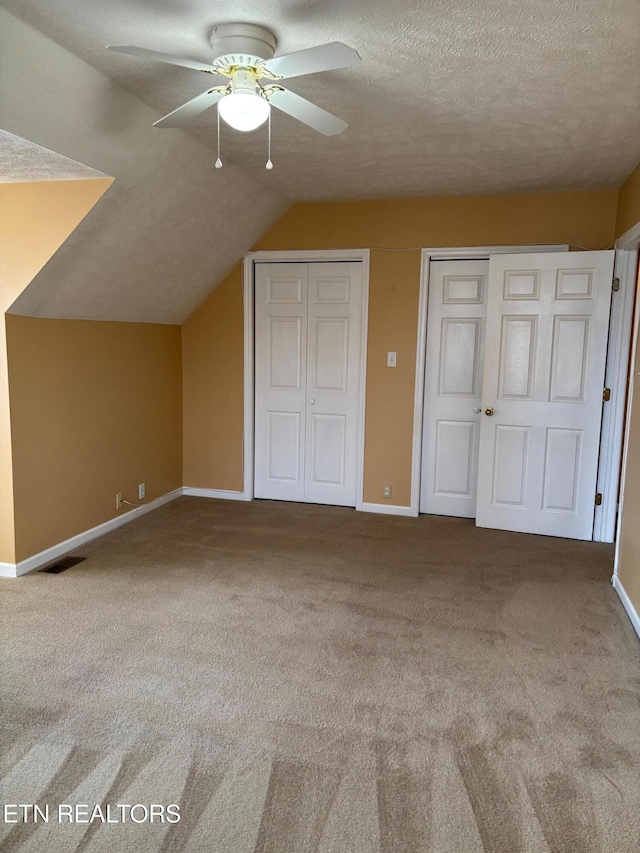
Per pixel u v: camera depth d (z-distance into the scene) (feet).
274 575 11.21
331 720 7.00
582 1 6.01
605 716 7.13
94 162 8.93
